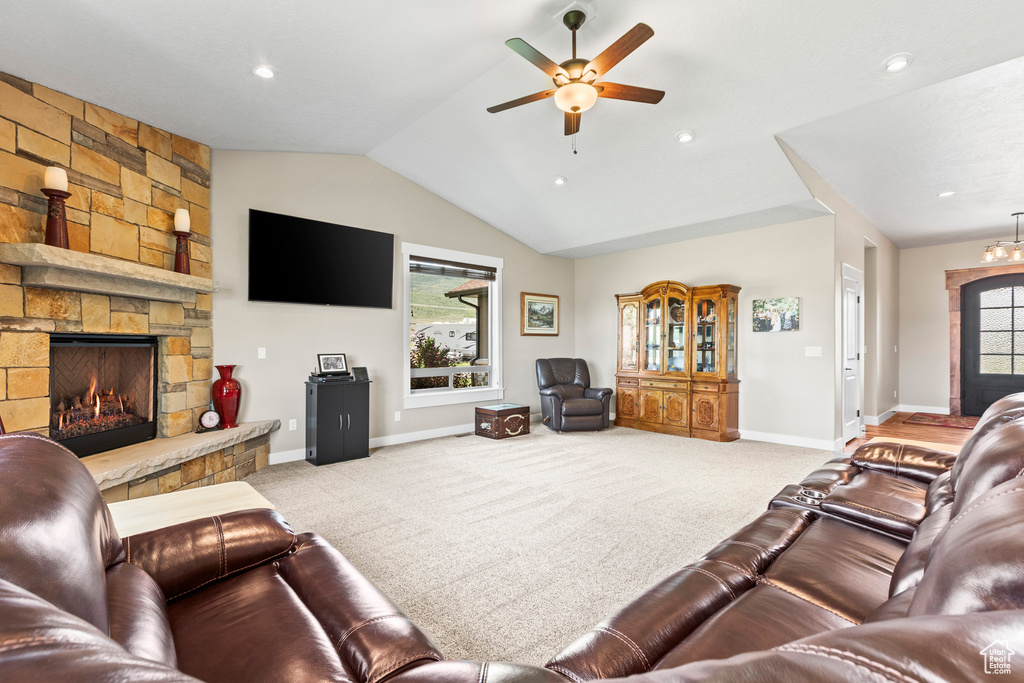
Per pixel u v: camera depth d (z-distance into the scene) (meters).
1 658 0.26
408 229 5.29
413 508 3.16
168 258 3.56
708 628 1.08
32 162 2.64
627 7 2.61
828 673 0.27
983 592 0.43
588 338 7.21
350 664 1.01
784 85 3.14
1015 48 2.60
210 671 0.98
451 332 5.92
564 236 6.09
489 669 0.78
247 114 3.49
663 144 3.99
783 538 1.60
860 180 4.53
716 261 5.70
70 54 2.49
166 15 2.32
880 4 2.47
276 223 4.29
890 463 2.31
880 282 6.54
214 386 3.85
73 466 1.05
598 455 4.63
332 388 4.32
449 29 2.74
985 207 5.31
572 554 2.49
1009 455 0.91
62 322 2.75
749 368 5.43
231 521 1.51
